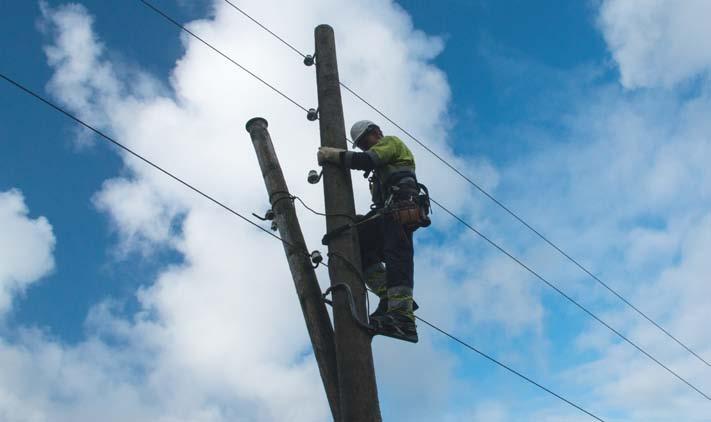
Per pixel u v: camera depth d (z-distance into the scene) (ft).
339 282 18.21
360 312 17.89
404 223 18.81
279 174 20.57
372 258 19.90
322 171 19.99
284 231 19.57
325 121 21.12
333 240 18.83
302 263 19.08
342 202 19.22
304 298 18.65
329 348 18.07
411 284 18.51
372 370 17.34
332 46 22.72
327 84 21.81
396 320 17.94
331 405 17.46
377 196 19.77
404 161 19.70
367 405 16.69
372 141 20.86
